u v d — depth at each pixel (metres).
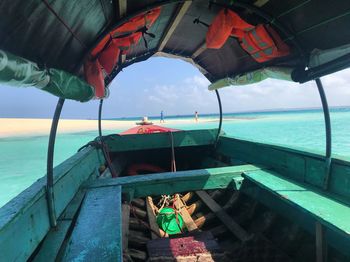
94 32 2.72
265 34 3.20
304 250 3.28
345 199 2.97
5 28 1.53
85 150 5.12
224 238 4.07
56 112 2.78
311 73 3.07
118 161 6.97
